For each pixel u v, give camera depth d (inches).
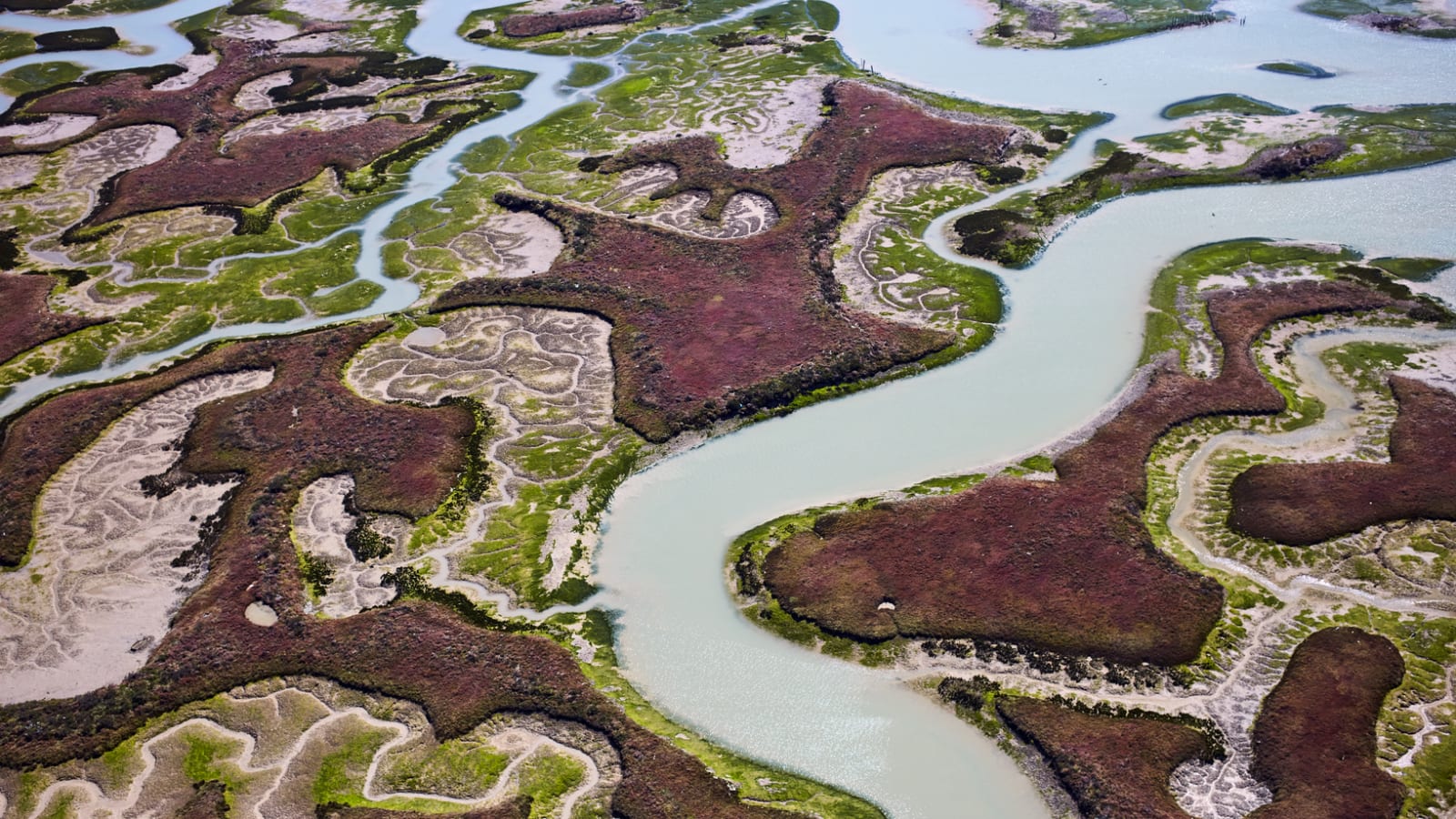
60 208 2180.1
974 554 1261.1
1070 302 1707.7
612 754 1077.8
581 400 1556.3
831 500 1366.9
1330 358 1546.5
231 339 1744.6
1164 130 2214.6
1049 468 1389.0
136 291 1893.5
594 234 1958.7
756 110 2405.3
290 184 2210.9
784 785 1043.9
